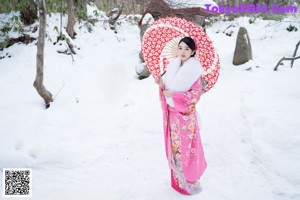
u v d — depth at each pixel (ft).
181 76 8.27
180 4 22.44
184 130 8.55
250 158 10.92
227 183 9.72
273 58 22.99
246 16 37.91
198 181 9.25
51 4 24.04
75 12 26.12
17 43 22.77
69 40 23.26
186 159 8.68
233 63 22.04
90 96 17.78
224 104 15.58
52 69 20.67
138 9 32.32
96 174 10.68
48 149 11.98
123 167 11.06
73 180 10.37
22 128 13.58
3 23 23.59
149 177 10.36
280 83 17.40
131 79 20.95
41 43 14.76
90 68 22.08
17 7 24.02
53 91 18.07
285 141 11.25
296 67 20.36
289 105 14.33
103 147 12.53
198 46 8.64
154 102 16.79
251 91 16.76
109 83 19.74
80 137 13.29
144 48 9.18
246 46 21.49
